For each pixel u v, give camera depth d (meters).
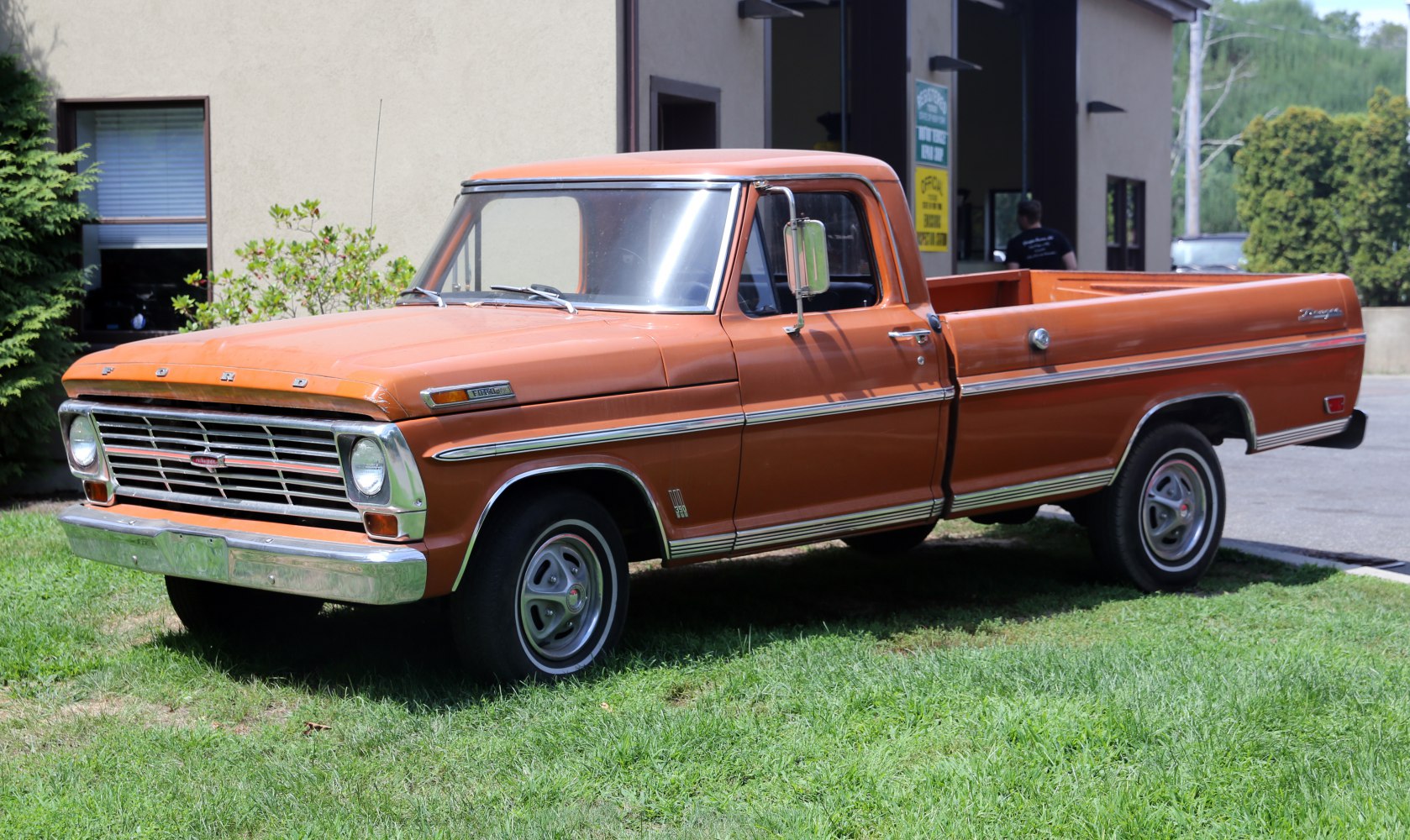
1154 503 7.32
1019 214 12.97
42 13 11.12
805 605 7.00
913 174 14.73
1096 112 18.89
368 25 10.80
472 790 4.34
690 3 11.35
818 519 6.11
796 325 5.99
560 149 10.57
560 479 5.57
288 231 10.96
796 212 5.96
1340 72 70.94
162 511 5.60
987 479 6.69
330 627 6.38
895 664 5.43
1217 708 4.82
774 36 20.02
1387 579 7.57
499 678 5.24
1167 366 7.18
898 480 6.38
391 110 10.80
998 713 4.75
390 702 5.15
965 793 4.19
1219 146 68.56
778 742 4.68
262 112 10.95
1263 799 4.15
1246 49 71.56
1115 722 4.65
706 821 4.07
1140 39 20.62
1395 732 4.72
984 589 7.35
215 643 6.00
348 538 5.04
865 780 4.33
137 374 5.50
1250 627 6.47
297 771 4.48
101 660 5.81
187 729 4.95
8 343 9.99
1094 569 7.85
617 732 4.70
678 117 11.84
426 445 4.93
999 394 6.59
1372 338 21.94
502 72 10.62
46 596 6.87
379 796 4.29
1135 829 3.96
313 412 5.09
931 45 15.16
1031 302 9.23
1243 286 7.62
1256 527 9.23
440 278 6.49
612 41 10.42
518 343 5.34
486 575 5.18
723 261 5.86
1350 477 11.33
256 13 10.91
